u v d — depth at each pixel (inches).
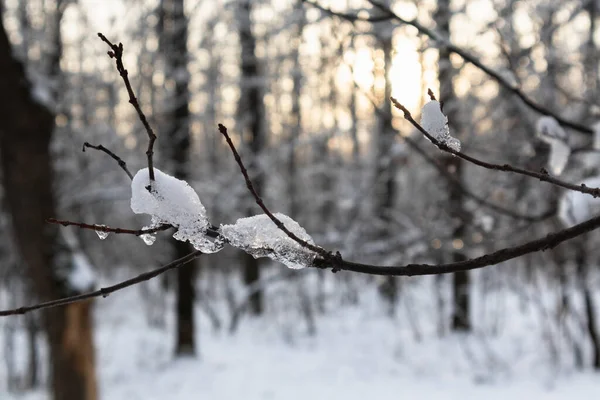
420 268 48.3
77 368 242.8
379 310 485.4
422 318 476.4
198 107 465.1
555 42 225.0
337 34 131.0
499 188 179.9
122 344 457.1
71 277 240.4
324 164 396.2
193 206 46.4
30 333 401.4
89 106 398.0
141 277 47.8
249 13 372.2
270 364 380.5
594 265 356.5
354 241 239.1
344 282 456.1
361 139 427.5
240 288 622.2
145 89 422.3
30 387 405.4
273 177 486.6
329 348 413.4
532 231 211.2
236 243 47.3
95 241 518.0
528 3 172.7
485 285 433.4
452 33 203.3
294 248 47.8
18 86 225.9
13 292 416.2
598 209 99.1
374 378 343.6
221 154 557.0
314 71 306.3
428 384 330.0
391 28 135.6
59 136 353.4
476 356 374.3
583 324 360.8
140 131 392.2
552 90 191.3
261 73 483.5
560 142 103.1
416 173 395.5
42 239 236.1
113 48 40.7
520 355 370.9
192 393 334.6
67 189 348.2
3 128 227.5
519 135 205.9
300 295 454.9
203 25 390.9
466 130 214.7
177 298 406.0
